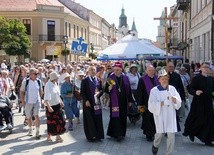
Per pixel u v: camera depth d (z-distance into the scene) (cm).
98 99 1105
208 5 2792
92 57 5884
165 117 861
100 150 990
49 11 5712
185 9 4694
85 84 1099
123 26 16512
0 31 4734
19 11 5603
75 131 1264
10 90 1507
